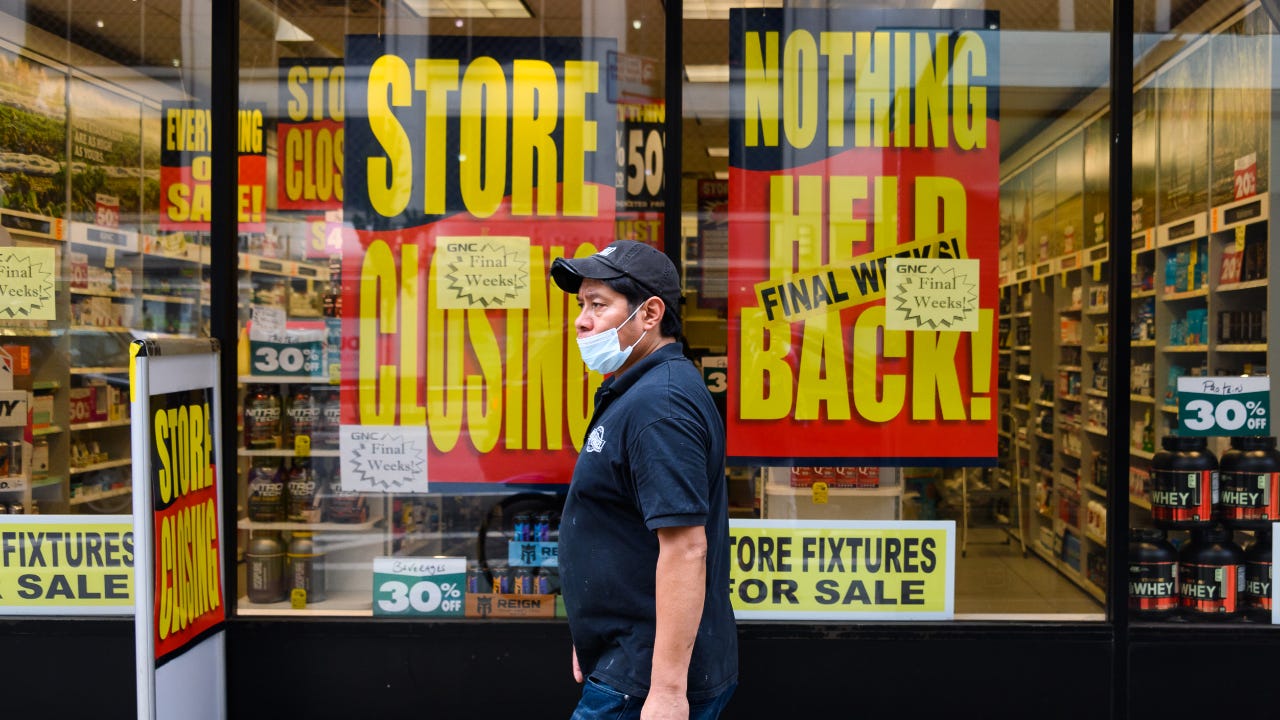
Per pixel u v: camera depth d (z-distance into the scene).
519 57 3.58
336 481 3.61
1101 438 3.69
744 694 3.43
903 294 3.54
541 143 3.58
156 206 3.79
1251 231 3.74
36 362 3.82
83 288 3.81
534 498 3.59
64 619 3.46
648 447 1.94
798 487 3.52
